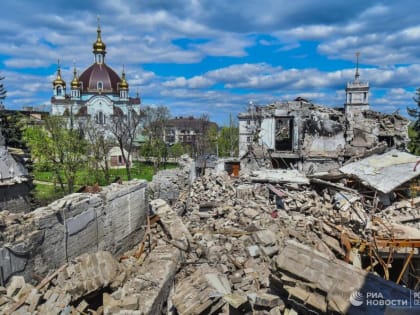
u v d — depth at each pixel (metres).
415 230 15.74
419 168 21.39
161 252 12.38
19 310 7.46
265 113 30.92
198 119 97.38
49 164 35.41
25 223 8.57
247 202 18.53
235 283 10.94
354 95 39.62
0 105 29.02
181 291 10.31
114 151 52.84
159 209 15.73
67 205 9.90
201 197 21.27
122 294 9.38
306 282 7.91
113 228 12.28
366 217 16.78
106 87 76.75
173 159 62.47
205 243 13.73
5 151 13.57
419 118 40.91
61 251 9.65
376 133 29.41
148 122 60.25
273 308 8.12
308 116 29.80
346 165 24.08
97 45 79.06
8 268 7.94
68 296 8.52
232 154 58.09
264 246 13.16
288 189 21.06
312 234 15.42
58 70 77.81
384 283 7.48
